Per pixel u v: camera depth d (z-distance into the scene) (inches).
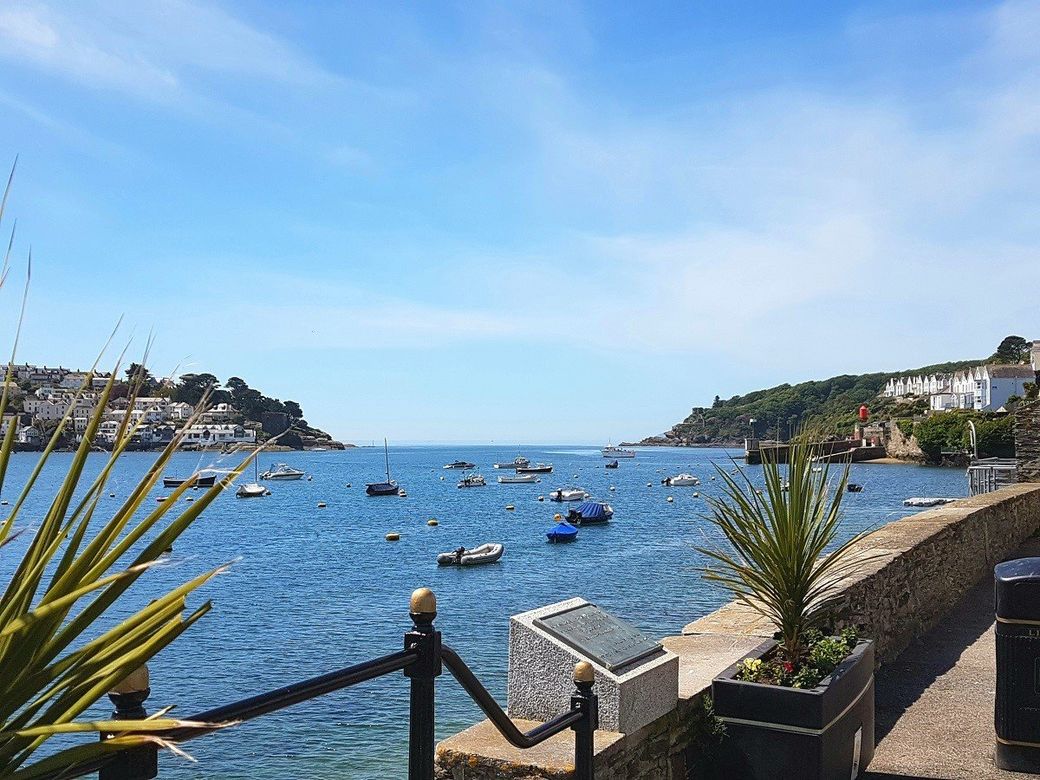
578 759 133.0
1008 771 204.2
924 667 294.8
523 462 6486.2
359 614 1136.2
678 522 2461.9
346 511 3112.7
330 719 621.0
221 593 1325.0
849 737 183.0
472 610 1147.3
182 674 810.2
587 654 154.9
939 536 377.4
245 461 59.5
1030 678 203.3
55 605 48.0
